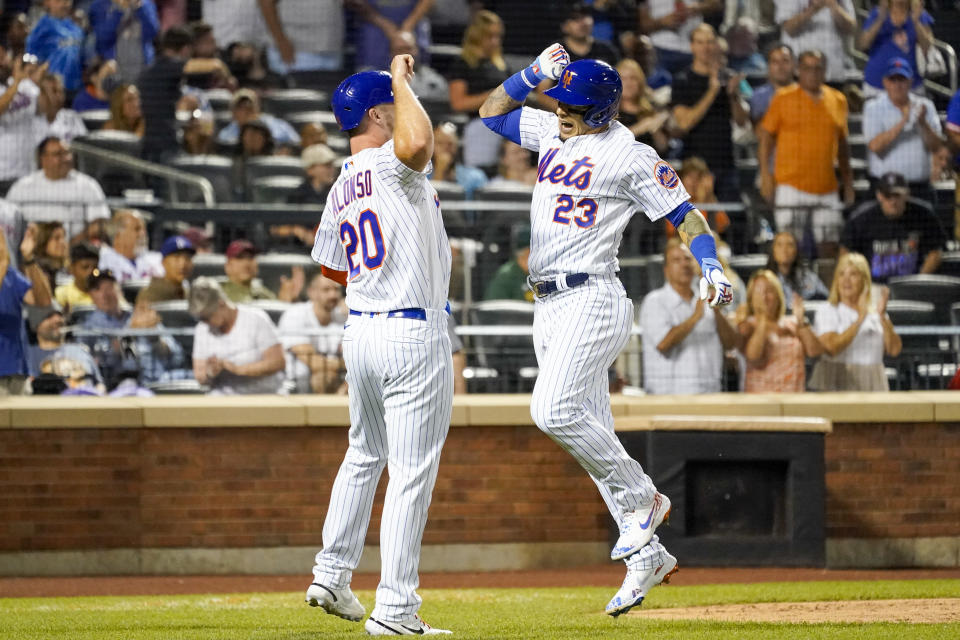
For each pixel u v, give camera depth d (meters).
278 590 27.91
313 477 31.44
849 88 42.38
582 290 16.72
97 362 33.75
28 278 34.16
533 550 31.64
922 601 22.98
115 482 30.91
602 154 16.67
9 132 40.06
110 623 20.00
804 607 22.05
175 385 33.75
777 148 38.84
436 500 31.48
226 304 33.06
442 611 21.86
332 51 45.12
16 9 43.00
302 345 33.81
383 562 15.86
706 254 16.25
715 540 29.91
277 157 41.84
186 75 43.78
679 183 16.67
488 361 34.72
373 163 15.88
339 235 16.48
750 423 29.78
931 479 32.12
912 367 34.03
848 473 31.91
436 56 44.97
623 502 16.83
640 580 16.73
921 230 37.41
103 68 43.16
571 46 43.34
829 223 36.69
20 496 30.64
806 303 34.38
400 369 15.73
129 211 37.81
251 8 44.69
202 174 41.50
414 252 15.79
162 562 30.98
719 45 41.47
